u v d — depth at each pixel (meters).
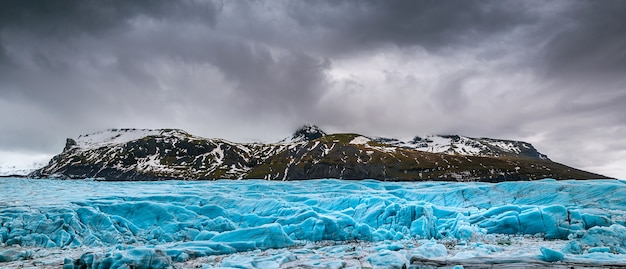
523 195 33.78
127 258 15.52
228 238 22.47
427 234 25.31
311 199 35.03
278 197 36.34
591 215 23.81
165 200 32.69
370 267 15.73
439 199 36.62
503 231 25.73
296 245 22.50
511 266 14.05
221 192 39.41
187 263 17.47
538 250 18.62
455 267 13.84
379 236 24.34
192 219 27.80
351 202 32.59
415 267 14.80
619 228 19.30
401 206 27.47
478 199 34.84
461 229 24.88
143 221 27.58
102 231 25.11
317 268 15.73
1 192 39.06
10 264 17.53
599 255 15.32
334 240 24.03
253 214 28.59
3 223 24.77
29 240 23.09
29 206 27.70
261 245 21.42
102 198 32.00
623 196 28.30
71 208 26.86
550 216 24.45
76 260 16.11
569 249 17.44
